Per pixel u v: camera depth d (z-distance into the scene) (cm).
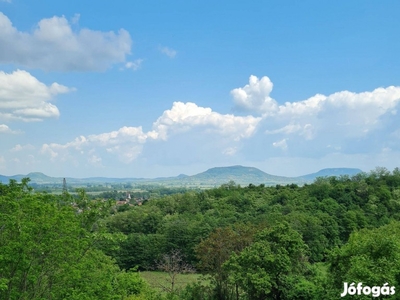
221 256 4931
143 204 13562
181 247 8762
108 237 2338
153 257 8831
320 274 4359
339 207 9231
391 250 2809
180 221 9619
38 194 2073
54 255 1862
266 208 10238
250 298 4325
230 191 13075
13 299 1744
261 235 4544
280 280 4172
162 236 8950
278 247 4338
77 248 2025
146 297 3409
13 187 2053
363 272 2564
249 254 4234
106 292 2125
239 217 9669
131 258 8888
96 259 2475
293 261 4378
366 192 10012
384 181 10981
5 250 1675
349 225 8162
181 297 4828
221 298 4831
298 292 4003
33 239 1770
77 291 1905
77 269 1931
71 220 2084
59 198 2506
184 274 7850
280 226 4475
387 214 8738
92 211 2483
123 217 10581
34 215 1820
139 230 10344
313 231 7619
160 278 7475
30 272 1816
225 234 5375
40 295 1891
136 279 3531
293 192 11419
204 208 11725
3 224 1777
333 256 3170
